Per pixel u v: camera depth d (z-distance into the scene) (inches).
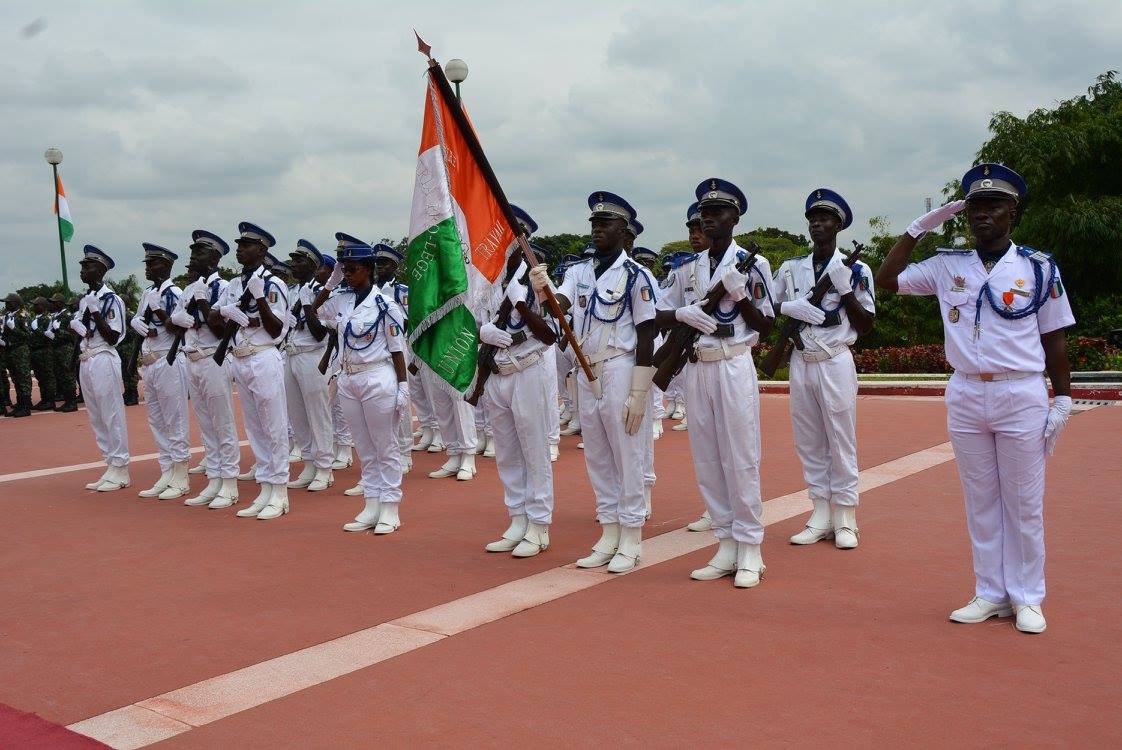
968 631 193.8
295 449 463.2
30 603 237.0
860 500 317.4
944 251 203.9
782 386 704.4
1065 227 860.0
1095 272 900.0
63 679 185.8
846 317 263.3
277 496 334.3
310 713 165.2
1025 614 193.2
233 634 208.1
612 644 192.7
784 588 226.5
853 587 225.5
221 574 257.3
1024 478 193.5
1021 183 191.9
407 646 196.1
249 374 327.6
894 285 210.1
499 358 264.4
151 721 164.6
